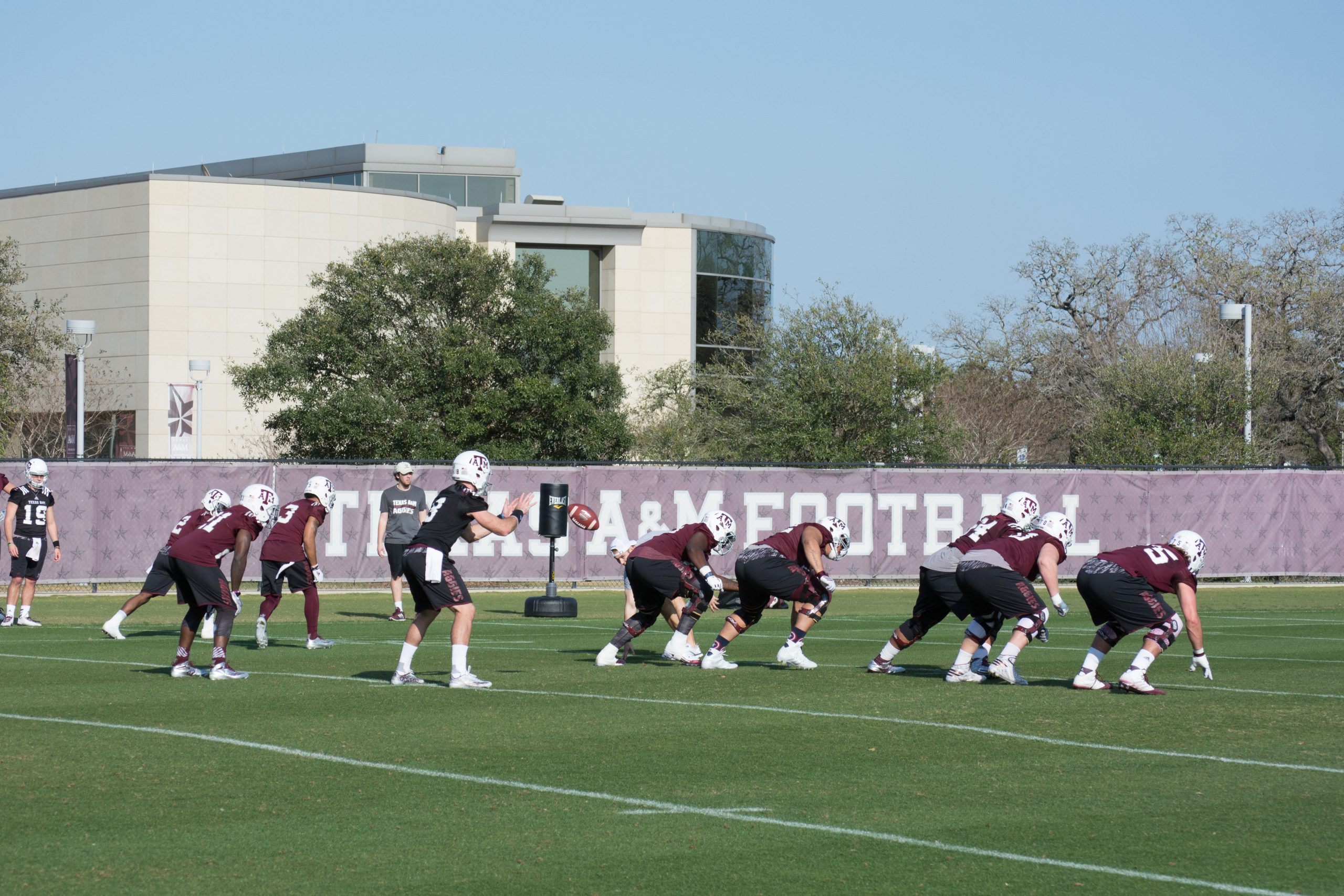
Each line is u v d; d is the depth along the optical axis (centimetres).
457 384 9481
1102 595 3177
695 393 12812
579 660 3788
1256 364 10644
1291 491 7331
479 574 6381
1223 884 1622
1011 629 4941
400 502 5053
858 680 3356
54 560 5866
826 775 2205
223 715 2744
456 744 2445
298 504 4062
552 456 9681
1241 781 2198
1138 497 7100
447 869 1659
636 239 17500
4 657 3784
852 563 6788
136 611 5322
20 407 12056
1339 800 2062
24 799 2003
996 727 2669
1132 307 13688
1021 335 13575
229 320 15088
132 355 15025
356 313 9688
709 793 2073
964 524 6944
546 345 9725
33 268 15638
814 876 1644
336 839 1791
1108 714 2845
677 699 3005
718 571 6612
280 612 5378
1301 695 3180
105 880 1605
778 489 6731
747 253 18325
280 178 19538
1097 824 1905
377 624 4934
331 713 2783
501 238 17075
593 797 2041
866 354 9481
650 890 1584
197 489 6050
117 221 15112
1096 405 10412
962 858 1725
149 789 2072
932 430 9400
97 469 5934
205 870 1648
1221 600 6494
